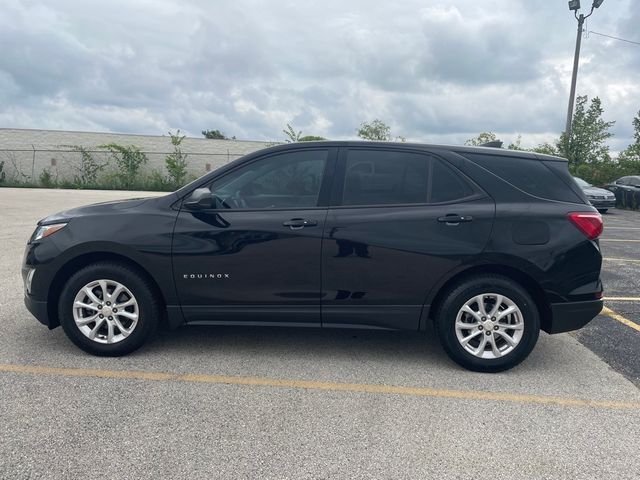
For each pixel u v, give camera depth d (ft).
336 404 11.40
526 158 13.84
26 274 13.83
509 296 13.05
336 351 14.67
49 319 13.87
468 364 13.30
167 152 115.96
